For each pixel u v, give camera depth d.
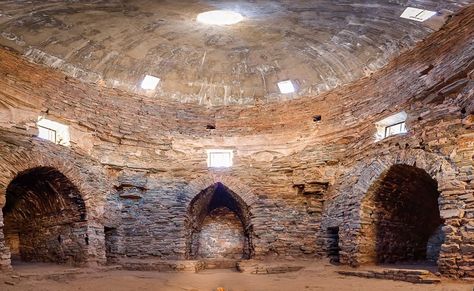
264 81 18.95
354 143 16.03
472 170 11.07
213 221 20.05
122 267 15.14
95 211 15.39
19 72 14.20
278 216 17.33
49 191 15.23
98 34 15.20
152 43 16.44
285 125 18.45
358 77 16.66
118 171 16.97
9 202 16.50
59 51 15.34
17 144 13.32
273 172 17.88
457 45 12.16
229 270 16.67
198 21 14.83
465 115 11.63
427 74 13.18
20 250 16.89
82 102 16.14
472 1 11.56
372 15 13.69
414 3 12.35
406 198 15.22
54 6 12.84
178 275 14.23
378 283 11.68
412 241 16.62
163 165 17.94
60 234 15.55
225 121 19.08
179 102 18.97
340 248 15.41
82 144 15.88
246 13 14.05
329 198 16.72
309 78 18.28
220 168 18.11
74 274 13.11
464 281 10.49
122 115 17.41
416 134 13.01
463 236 10.82
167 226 17.20
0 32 13.70
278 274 14.80
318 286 11.84
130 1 12.91
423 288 10.38
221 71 18.61
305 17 14.33
